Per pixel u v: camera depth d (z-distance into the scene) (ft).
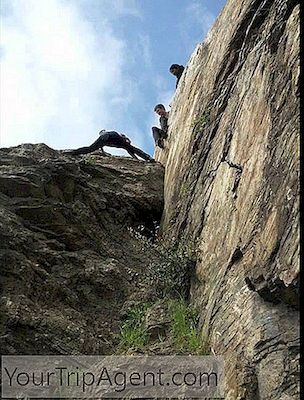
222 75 31.76
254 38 28.71
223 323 20.70
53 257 28.12
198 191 29.81
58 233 29.76
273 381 16.90
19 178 30.83
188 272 26.89
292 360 16.94
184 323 23.58
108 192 35.14
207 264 25.12
